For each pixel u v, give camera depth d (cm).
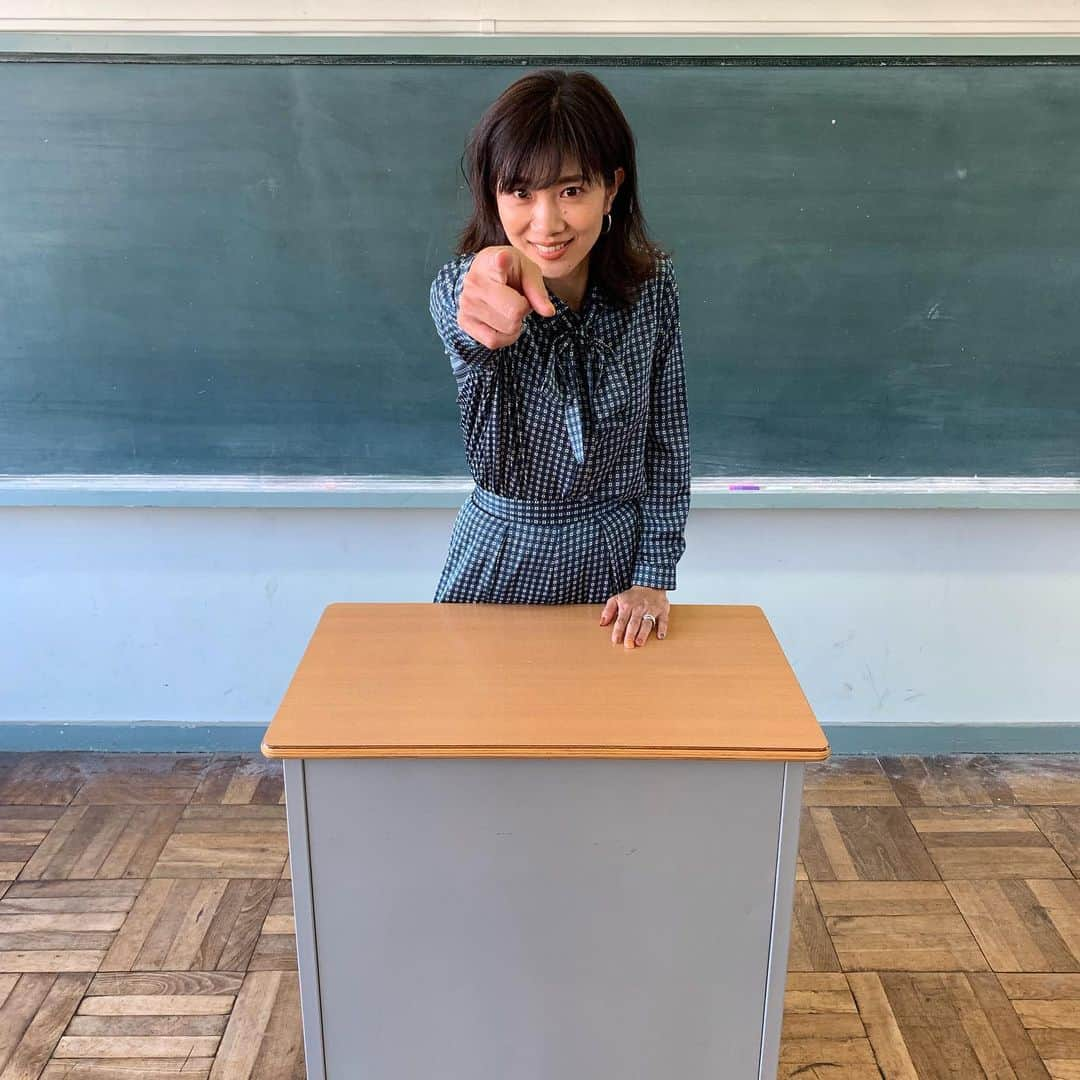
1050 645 225
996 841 205
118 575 218
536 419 127
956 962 174
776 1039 121
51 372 200
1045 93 183
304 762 107
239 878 193
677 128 185
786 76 182
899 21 181
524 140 109
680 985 119
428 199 189
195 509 213
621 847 112
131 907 185
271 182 188
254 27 180
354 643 129
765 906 114
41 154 186
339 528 215
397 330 198
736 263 194
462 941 116
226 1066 153
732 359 201
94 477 208
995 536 216
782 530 216
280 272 194
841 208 190
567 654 127
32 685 227
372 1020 120
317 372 201
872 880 194
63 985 167
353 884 113
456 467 208
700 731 109
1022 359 201
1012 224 191
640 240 127
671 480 142
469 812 110
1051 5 180
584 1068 123
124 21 179
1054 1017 162
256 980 169
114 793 217
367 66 181
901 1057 155
